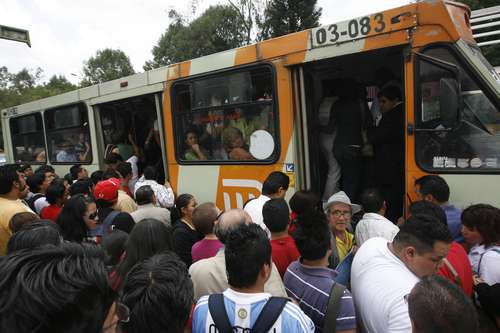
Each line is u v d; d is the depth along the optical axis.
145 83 6.03
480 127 3.39
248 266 1.76
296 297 2.16
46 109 8.40
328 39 4.07
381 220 3.09
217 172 5.20
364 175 4.66
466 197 3.47
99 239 3.80
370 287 2.04
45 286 0.85
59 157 8.22
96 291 0.92
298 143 4.47
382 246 2.25
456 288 1.35
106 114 7.25
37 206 5.44
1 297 0.84
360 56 4.04
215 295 1.81
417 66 3.59
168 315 1.34
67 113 7.82
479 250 2.83
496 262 2.63
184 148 5.62
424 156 3.64
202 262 2.54
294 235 2.23
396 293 1.91
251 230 1.86
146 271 1.45
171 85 5.64
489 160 3.37
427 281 1.41
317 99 4.75
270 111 4.60
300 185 4.48
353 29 3.90
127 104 7.13
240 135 4.93
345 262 2.74
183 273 1.48
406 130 3.69
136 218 4.27
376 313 1.94
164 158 5.93
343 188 4.62
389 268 2.06
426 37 3.53
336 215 3.35
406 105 3.68
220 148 5.18
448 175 3.52
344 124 4.56
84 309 0.88
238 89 4.89
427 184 3.28
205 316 1.74
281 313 1.66
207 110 5.25
